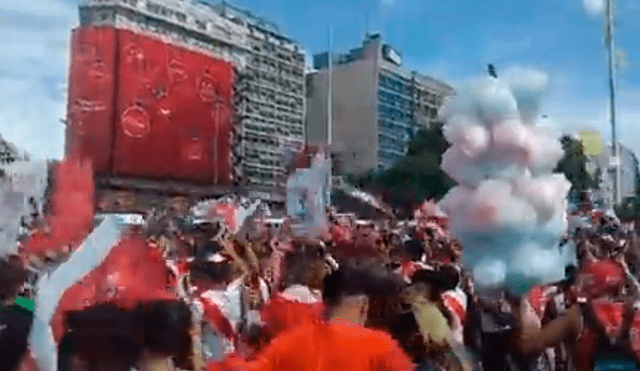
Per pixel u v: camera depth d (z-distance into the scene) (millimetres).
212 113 36125
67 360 3455
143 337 3451
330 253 6629
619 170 29688
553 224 5105
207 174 35750
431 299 4645
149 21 84500
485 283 5055
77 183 4812
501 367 5078
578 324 5312
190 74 34844
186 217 14883
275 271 7918
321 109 126812
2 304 3844
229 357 3857
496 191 5035
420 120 129625
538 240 5086
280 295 5195
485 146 5105
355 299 3932
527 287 5078
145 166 31250
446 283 4734
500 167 5082
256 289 6953
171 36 86812
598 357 5816
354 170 121062
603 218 16047
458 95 5301
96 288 3691
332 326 3486
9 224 4496
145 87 30844
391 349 3459
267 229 12328
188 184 34375
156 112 32031
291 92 121938
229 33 105062
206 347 5797
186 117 34000
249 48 111000
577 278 6000
